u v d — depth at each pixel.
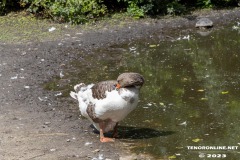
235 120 9.92
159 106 10.75
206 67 13.19
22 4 17.73
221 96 11.18
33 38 15.82
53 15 17.27
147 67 13.31
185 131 9.52
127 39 15.84
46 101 11.19
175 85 11.95
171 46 15.13
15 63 13.69
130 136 9.34
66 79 12.57
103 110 8.71
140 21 17.41
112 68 13.31
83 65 13.62
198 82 12.09
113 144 8.99
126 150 8.76
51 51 14.68
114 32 16.38
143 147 8.88
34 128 9.71
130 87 8.54
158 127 9.74
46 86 12.12
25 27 16.78
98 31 16.44
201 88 11.69
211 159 8.40
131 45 15.30
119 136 9.34
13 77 12.69
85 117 9.92
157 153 8.65
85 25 16.91
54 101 11.19
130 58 14.10
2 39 15.74
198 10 18.66
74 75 12.86
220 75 12.53
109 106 8.62
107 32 16.38
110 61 13.89
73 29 16.58
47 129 9.67
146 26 16.98
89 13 17.34
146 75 12.70
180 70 13.02
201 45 15.16
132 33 16.34
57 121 10.08
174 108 10.61
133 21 17.38
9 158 8.45
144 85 12.02
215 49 14.72
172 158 8.45
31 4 17.61
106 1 18.45
